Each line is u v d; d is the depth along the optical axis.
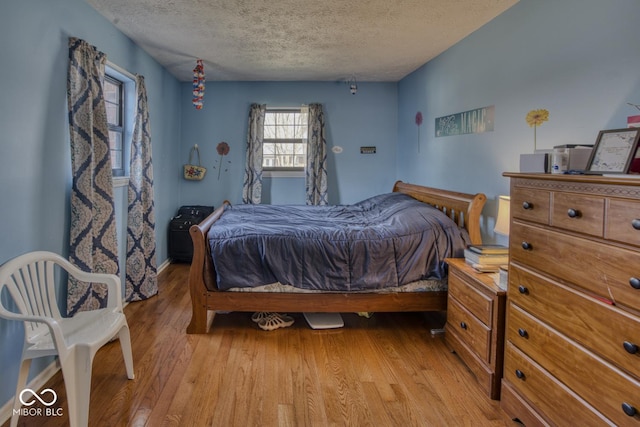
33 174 2.17
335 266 2.84
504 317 2.06
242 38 3.49
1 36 1.91
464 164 3.50
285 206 4.46
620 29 1.90
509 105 2.82
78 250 2.53
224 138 5.40
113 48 3.18
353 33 3.36
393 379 2.29
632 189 1.25
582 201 1.47
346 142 5.48
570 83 2.23
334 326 3.02
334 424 1.88
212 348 2.66
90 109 2.59
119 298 2.25
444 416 1.95
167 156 4.78
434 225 2.93
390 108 5.46
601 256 1.38
